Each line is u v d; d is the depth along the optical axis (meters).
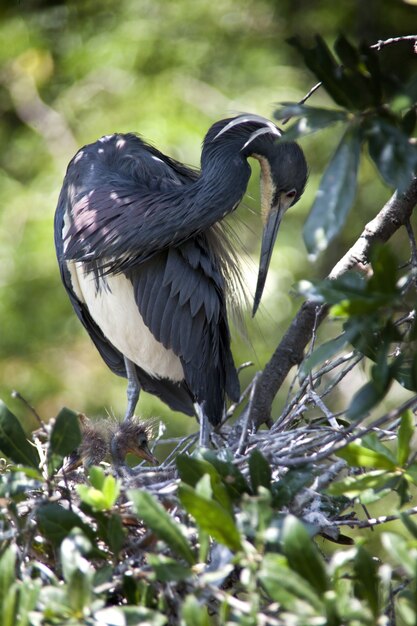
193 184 8.88
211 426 8.57
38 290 16.17
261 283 9.62
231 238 9.90
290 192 9.59
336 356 9.83
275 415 15.11
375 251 4.56
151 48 17.56
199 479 5.45
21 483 5.64
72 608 4.75
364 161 15.73
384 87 4.63
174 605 5.29
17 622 4.78
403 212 7.33
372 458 5.38
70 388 15.94
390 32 17.59
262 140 9.30
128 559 5.51
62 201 9.57
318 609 4.45
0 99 18.55
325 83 4.68
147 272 9.07
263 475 5.43
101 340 10.31
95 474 5.56
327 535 6.39
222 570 4.71
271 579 4.48
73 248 8.77
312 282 4.65
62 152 17.19
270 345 15.53
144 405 15.06
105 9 18.53
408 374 5.26
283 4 18.25
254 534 4.87
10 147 18.08
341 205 4.52
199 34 17.89
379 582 4.91
